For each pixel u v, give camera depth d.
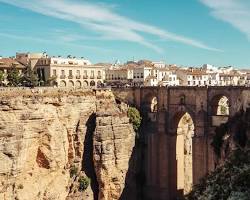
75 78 190.38
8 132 110.00
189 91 125.44
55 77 176.12
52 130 121.12
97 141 128.88
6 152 109.31
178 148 135.88
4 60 183.50
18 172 112.31
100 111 132.38
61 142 123.81
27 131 114.81
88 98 133.12
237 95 111.81
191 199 67.56
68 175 126.81
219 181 64.62
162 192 133.75
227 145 103.44
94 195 129.25
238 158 68.88
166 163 133.25
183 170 138.12
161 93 134.00
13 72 159.00
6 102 111.00
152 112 139.12
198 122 121.94
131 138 135.50
